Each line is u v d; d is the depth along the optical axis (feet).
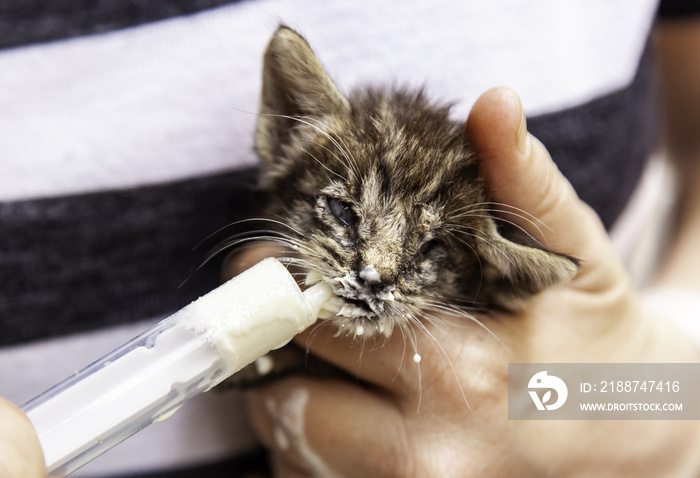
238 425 0.88
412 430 0.80
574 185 0.87
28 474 0.63
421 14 0.84
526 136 0.76
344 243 0.80
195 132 0.83
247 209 0.85
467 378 0.79
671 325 0.89
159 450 0.87
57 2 0.80
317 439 0.81
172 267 0.84
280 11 0.83
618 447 0.81
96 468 0.85
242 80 0.83
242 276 0.70
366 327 0.78
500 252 0.79
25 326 0.82
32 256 0.81
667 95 1.05
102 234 0.82
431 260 0.82
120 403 0.68
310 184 0.84
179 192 0.83
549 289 0.79
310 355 0.84
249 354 0.69
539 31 0.85
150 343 0.69
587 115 0.86
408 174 0.81
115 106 0.81
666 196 1.07
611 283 0.81
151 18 0.81
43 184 0.81
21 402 0.83
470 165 0.81
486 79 0.85
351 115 0.83
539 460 0.80
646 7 0.90
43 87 0.80
